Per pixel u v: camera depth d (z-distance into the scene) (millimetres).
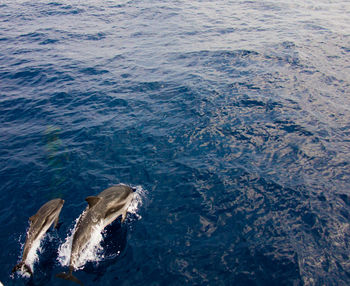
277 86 14984
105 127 12281
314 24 26484
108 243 7066
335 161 9727
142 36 25484
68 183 9188
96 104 14305
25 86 16547
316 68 16875
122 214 7621
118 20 30625
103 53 21734
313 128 11500
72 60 20391
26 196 8719
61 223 7660
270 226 7445
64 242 7098
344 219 7566
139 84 16297
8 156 10633
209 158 10102
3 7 36094
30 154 10719
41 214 7270
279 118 12180
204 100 13961
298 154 10102
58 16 32188
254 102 13508
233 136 11195
